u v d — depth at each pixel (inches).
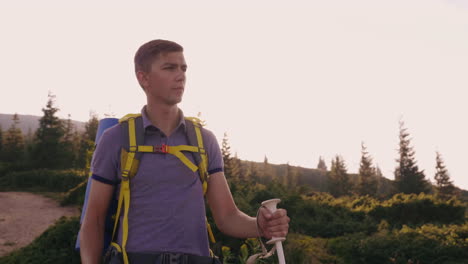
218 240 258.4
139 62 61.7
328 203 844.0
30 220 733.3
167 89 59.4
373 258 469.4
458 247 486.0
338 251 480.1
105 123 77.9
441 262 460.4
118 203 56.4
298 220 608.4
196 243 56.7
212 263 56.7
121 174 56.7
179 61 60.9
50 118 1937.7
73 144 2242.9
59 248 281.4
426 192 2300.7
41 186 1196.5
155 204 55.1
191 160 58.6
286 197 627.2
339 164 3112.7
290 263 295.4
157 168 56.0
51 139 1899.6
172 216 55.0
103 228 58.6
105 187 57.6
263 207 59.1
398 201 848.3
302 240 410.9
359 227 682.8
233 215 63.9
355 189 3024.1
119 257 53.7
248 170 3850.9
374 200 942.4
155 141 58.3
